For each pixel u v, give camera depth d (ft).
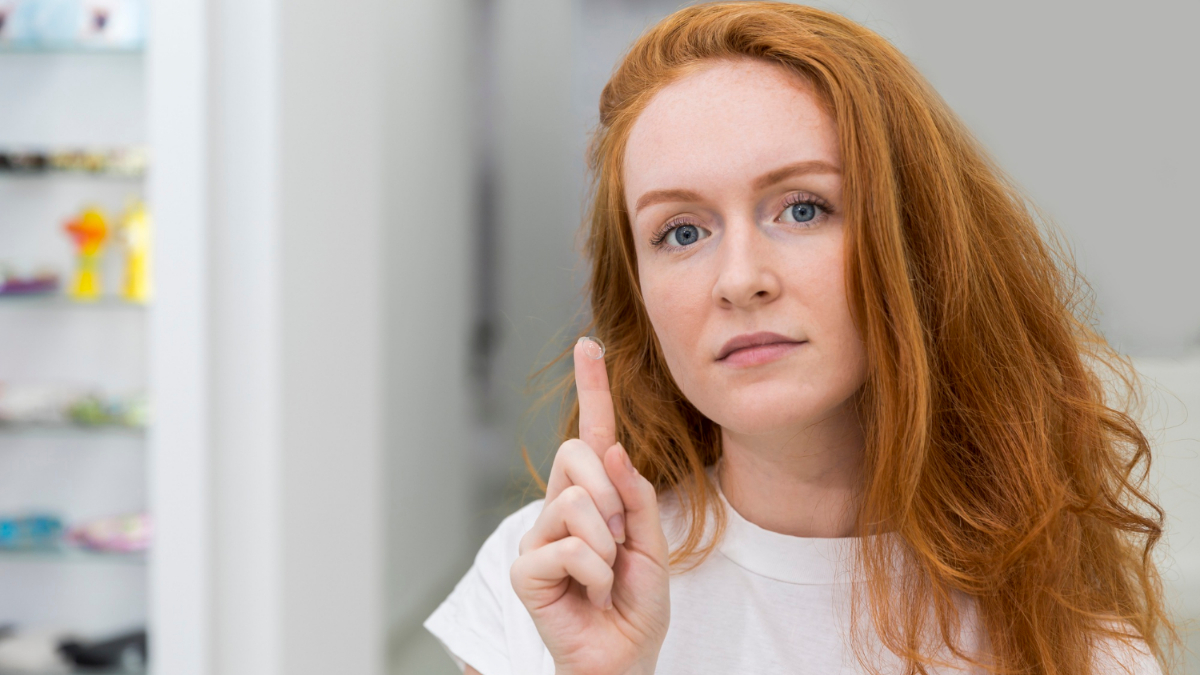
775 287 1.82
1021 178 7.80
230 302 5.70
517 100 12.84
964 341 2.10
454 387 10.58
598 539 1.77
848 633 2.07
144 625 6.93
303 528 6.02
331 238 6.48
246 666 5.70
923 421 1.93
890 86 2.05
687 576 2.22
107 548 6.59
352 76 6.82
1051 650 2.02
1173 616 3.19
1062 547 2.10
